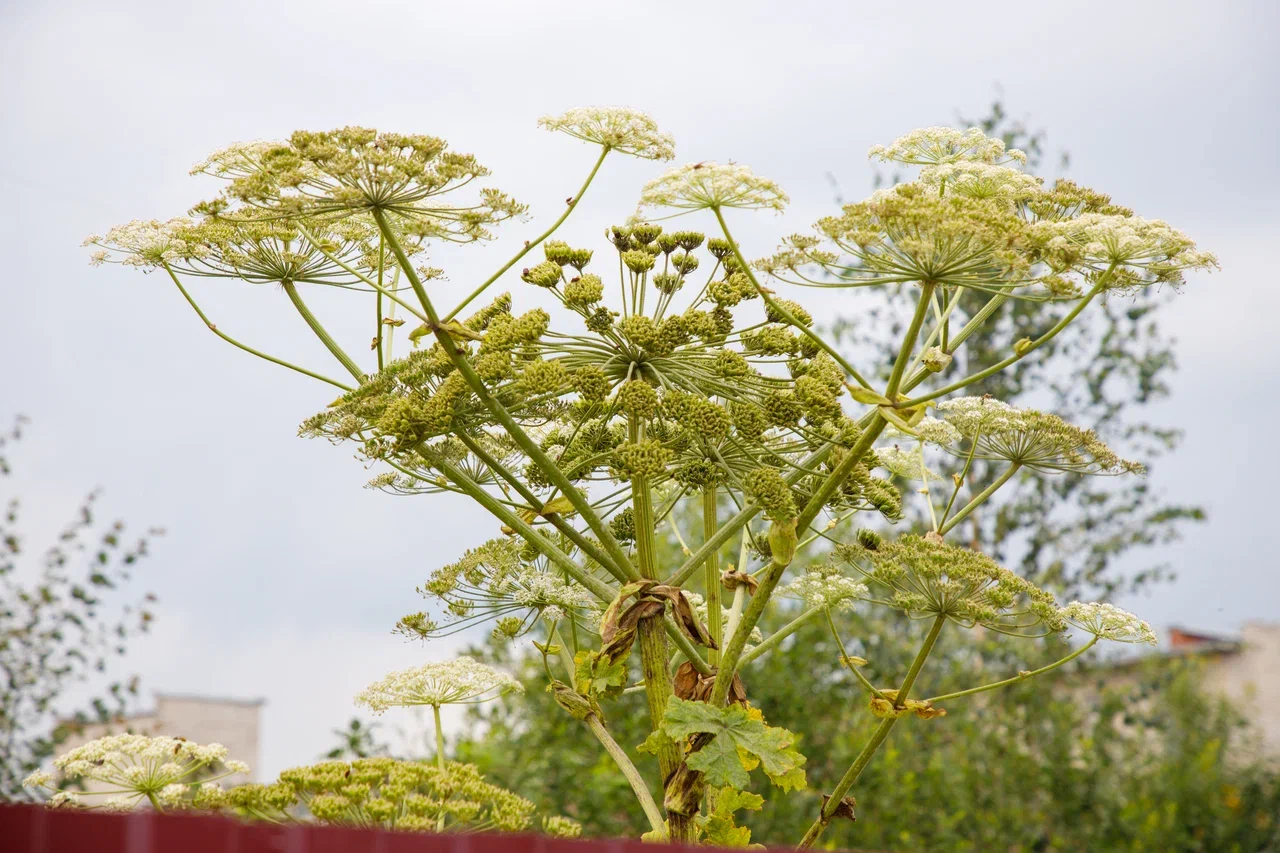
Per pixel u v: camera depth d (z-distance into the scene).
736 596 5.06
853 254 3.78
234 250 4.80
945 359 4.39
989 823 12.40
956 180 4.88
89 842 2.37
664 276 4.43
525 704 11.94
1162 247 4.01
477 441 4.61
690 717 3.99
